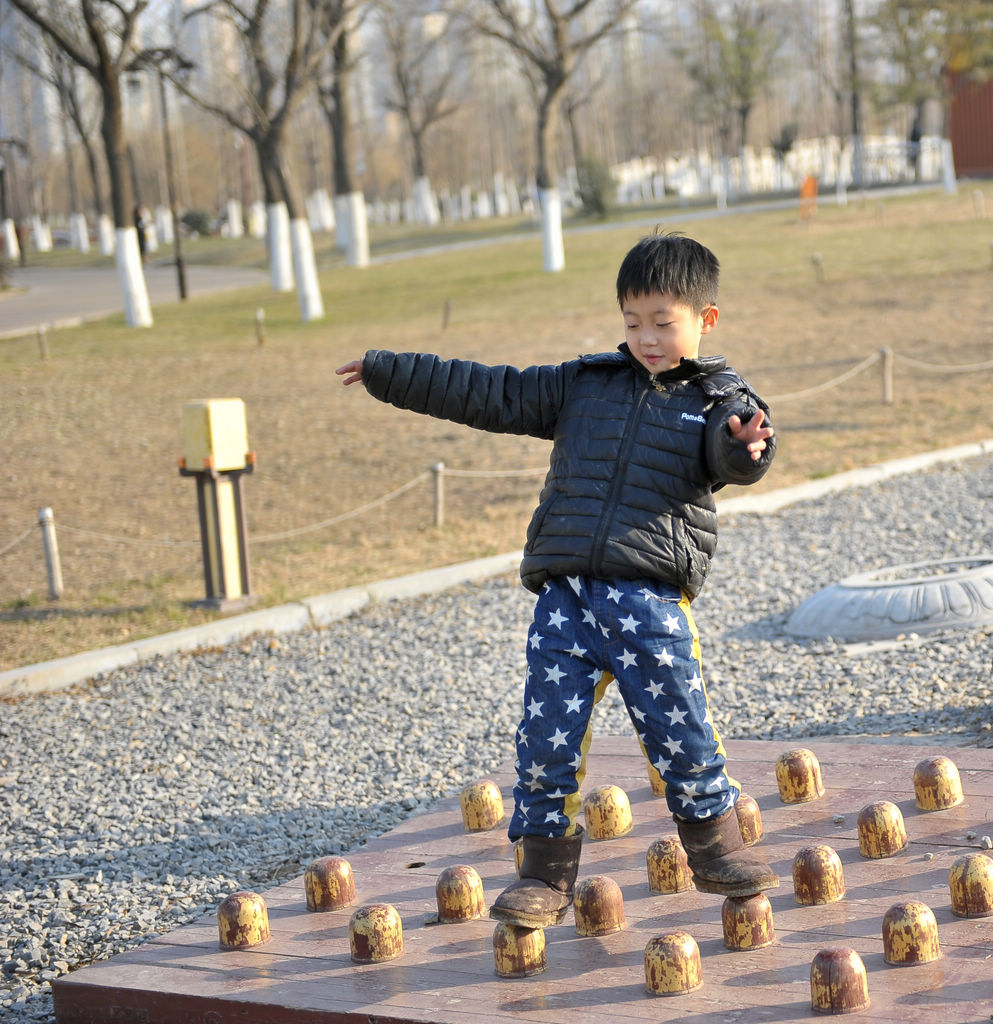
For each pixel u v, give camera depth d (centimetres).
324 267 3775
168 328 2539
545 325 2245
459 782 588
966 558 859
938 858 386
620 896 362
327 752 653
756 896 341
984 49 4066
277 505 1364
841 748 500
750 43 5128
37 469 1536
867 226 3175
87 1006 353
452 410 333
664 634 310
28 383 2006
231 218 6838
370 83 7300
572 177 6456
